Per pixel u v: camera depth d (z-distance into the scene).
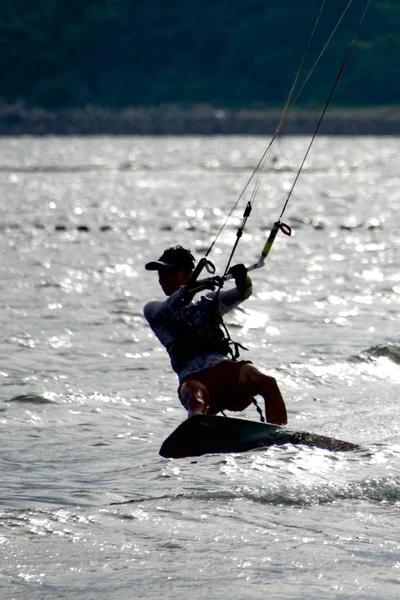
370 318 49.22
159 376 35.44
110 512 19.48
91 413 30.00
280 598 15.01
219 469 22.52
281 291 59.81
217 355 25.92
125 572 16.20
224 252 86.44
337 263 77.69
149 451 25.41
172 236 103.19
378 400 30.69
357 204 161.62
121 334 44.22
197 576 15.98
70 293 57.94
